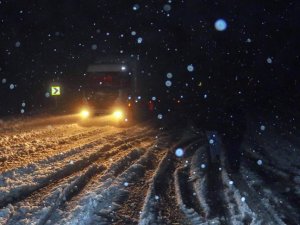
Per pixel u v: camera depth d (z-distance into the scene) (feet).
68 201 24.29
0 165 30.83
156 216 23.11
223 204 25.49
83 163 32.71
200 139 47.47
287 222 22.90
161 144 43.01
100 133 48.29
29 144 39.27
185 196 26.68
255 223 22.21
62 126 53.67
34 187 26.07
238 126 35.50
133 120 61.72
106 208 23.80
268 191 27.99
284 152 41.78
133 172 31.17
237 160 33.35
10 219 21.22
